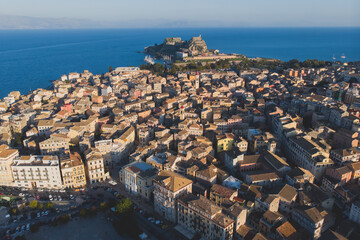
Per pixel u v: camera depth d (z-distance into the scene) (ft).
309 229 629.92
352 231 647.56
